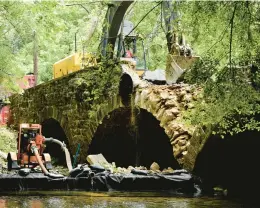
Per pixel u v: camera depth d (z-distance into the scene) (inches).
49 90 887.7
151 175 544.1
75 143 791.1
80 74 754.2
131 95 639.8
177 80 611.5
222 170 566.3
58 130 985.5
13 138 951.0
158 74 686.5
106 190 531.5
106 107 690.8
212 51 368.5
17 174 542.3
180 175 539.5
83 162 768.9
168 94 589.9
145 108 614.2
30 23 765.9
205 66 374.9
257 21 342.0
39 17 557.6
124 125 711.7
